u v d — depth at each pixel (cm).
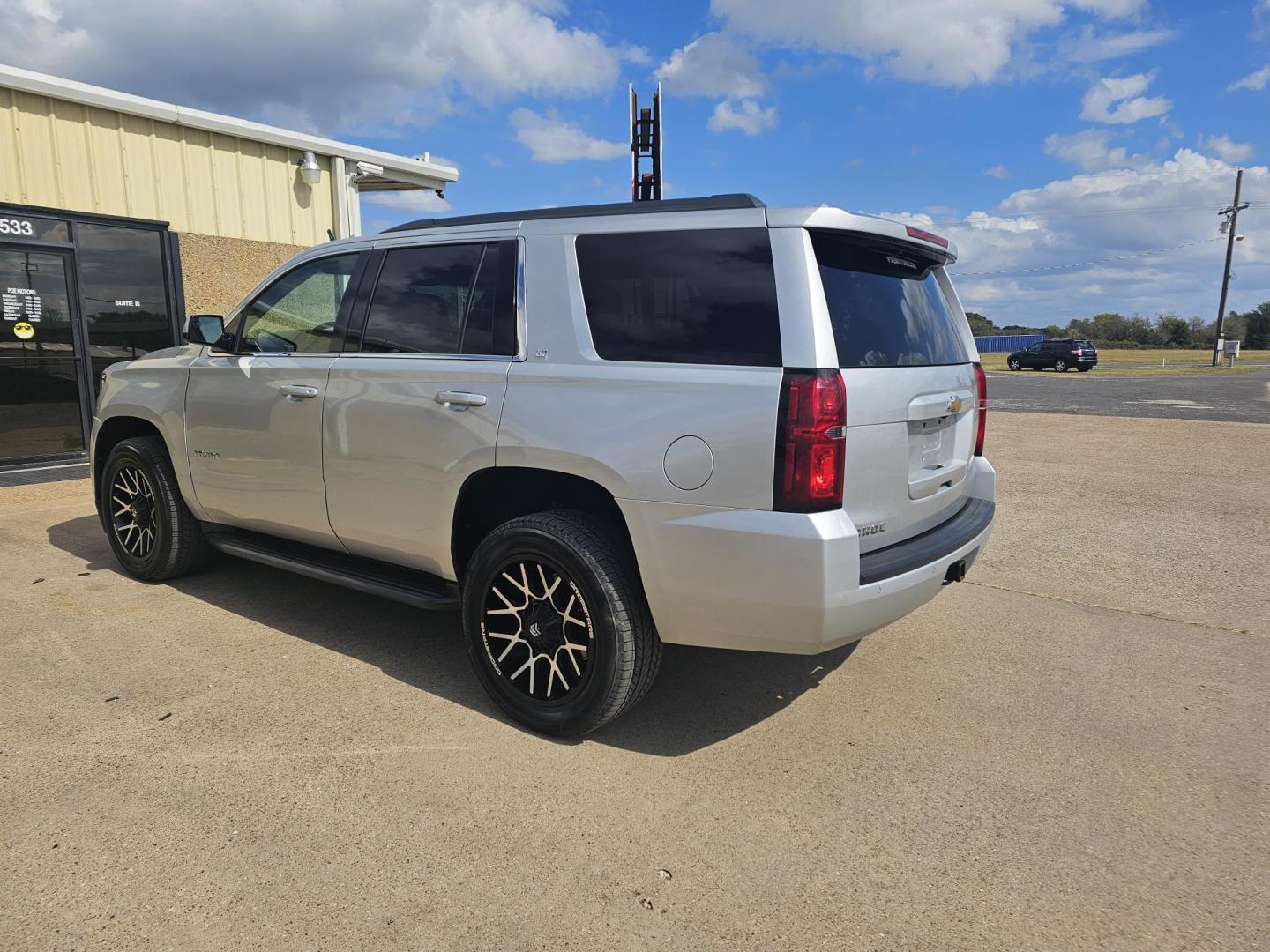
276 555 404
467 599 319
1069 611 457
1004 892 223
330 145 1002
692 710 332
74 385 828
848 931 208
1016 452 1061
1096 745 306
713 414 263
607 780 277
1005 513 702
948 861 236
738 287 272
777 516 255
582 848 240
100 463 503
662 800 266
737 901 218
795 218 269
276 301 405
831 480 255
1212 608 461
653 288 288
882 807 264
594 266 301
